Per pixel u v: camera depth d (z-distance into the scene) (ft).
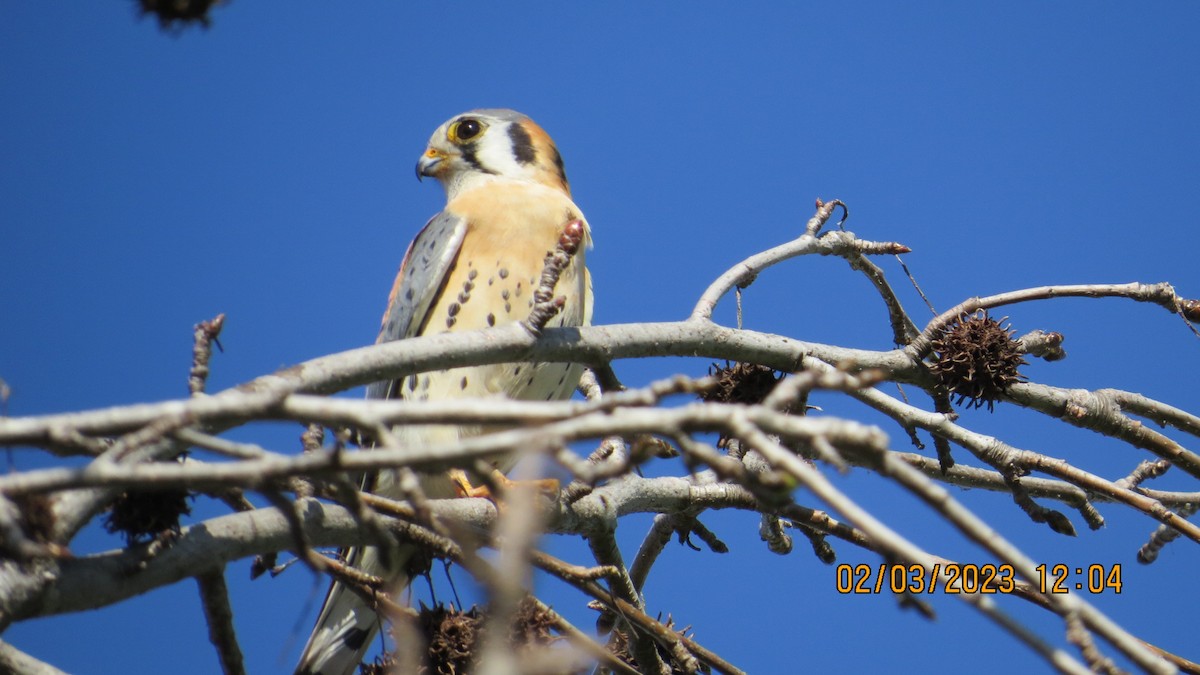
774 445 16.99
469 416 17.44
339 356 24.03
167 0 18.61
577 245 26.73
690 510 33.04
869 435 17.02
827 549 36.04
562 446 16.94
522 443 16.56
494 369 34.19
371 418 17.33
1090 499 37.86
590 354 27.73
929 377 32.99
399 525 26.63
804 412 31.89
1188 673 29.76
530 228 35.60
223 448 17.78
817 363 31.01
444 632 26.43
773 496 17.49
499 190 36.76
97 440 20.67
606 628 34.53
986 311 33.73
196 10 18.75
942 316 33.19
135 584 22.95
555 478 28.81
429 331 35.50
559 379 34.99
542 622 26.58
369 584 26.05
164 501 23.50
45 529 21.56
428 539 26.71
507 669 14.34
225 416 17.53
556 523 29.14
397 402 17.61
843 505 16.43
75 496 22.08
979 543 17.11
